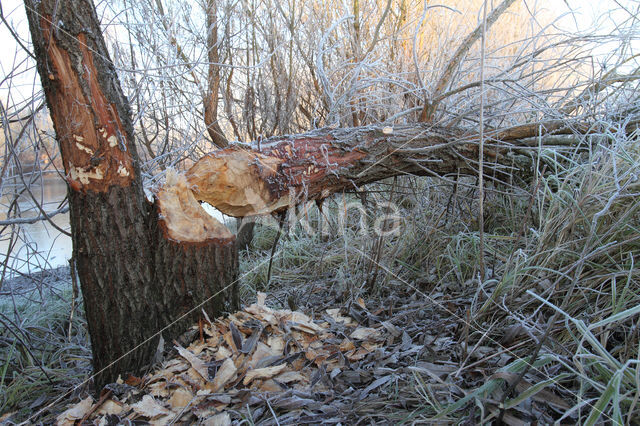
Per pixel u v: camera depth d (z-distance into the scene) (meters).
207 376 1.59
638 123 2.28
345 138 2.22
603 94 2.73
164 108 3.13
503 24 4.83
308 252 3.15
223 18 3.38
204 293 1.88
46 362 2.24
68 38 1.52
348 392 1.50
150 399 1.52
